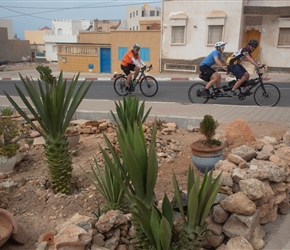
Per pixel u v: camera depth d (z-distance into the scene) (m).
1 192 3.77
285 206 3.67
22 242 3.05
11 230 2.95
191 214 2.49
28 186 4.13
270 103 9.38
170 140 5.99
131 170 2.47
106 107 9.04
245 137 4.79
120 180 2.62
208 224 3.04
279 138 5.70
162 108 8.82
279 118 7.39
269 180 3.48
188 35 22.62
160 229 2.34
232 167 3.75
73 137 5.53
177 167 4.76
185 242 2.57
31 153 5.50
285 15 20.28
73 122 7.31
